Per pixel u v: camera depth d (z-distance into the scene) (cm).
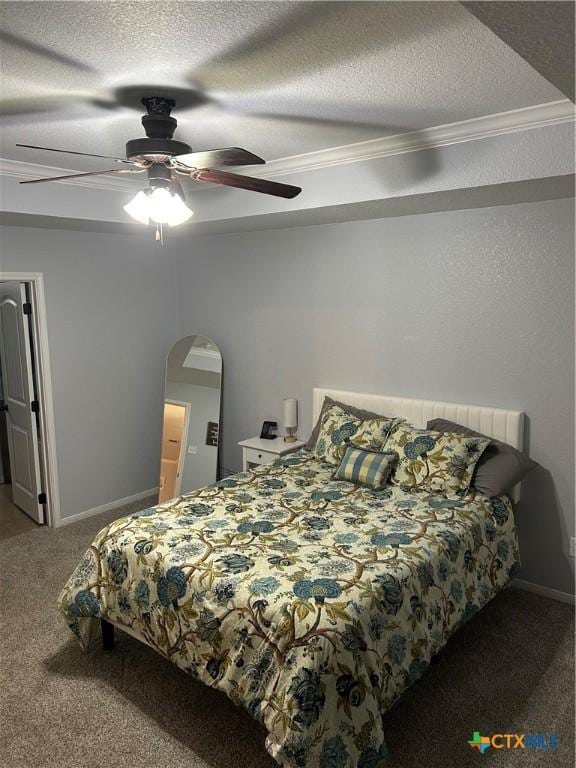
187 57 204
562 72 157
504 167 291
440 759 239
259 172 384
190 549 277
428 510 320
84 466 494
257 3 165
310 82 229
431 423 388
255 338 500
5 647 319
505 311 362
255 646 232
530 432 362
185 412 519
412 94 247
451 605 277
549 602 358
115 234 495
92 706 274
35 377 464
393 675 238
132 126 285
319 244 445
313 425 470
